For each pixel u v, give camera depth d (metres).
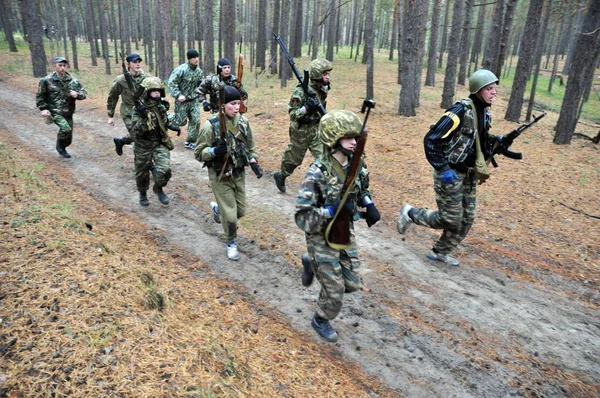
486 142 4.53
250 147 4.69
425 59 39.78
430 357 3.45
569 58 41.47
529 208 6.50
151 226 5.43
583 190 7.22
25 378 2.19
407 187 7.29
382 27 53.88
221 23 29.11
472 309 4.14
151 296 3.20
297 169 8.14
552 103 25.39
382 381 3.16
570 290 4.55
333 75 24.84
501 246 5.41
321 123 2.98
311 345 3.46
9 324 2.56
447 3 32.44
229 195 4.64
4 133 9.38
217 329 3.27
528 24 12.49
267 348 3.22
